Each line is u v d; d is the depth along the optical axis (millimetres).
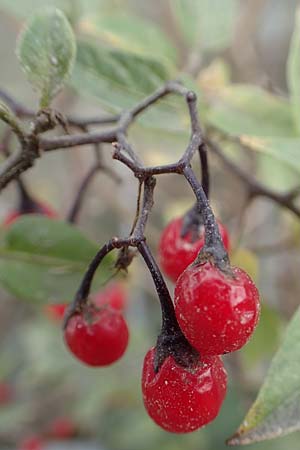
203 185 133
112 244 121
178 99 166
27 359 368
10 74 365
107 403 326
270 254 222
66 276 157
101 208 311
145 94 165
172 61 193
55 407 353
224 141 188
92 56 165
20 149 135
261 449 283
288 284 263
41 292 156
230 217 253
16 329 385
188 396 119
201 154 131
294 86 162
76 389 332
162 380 120
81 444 342
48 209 175
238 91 177
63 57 137
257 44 291
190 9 198
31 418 350
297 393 116
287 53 327
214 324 111
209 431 299
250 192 176
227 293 111
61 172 330
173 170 120
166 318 119
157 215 301
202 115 170
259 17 280
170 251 141
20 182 172
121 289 246
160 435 310
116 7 210
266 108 176
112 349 142
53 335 334
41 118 134
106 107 162
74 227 156
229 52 256
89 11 199
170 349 119
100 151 166
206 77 192
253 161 238
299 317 118
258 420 115
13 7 181
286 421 115
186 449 305
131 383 312
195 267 114
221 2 199
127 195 279
